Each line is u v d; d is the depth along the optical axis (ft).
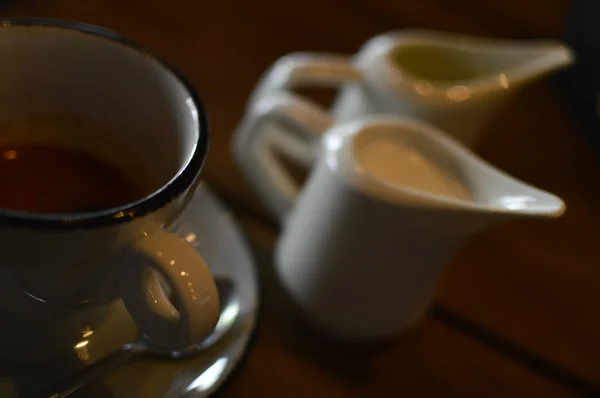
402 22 1.66
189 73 1.40
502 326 1.21
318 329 1.13
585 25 1.59
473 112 1.19
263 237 1.21
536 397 1.14
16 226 0.80
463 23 1.69
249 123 1.16
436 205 0.97
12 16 1.36
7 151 1.01
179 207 0.88
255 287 1.04
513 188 0.99
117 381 0.94
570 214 1.38
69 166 1.02
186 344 0.89
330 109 1.44
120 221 0.83
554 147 1.49
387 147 1.07
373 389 1.11
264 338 1.12
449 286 1.23
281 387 1.08
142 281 0.87
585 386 1.17
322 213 1.06
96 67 0.99
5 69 0.97
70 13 1.41
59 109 1.02
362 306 1.07
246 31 1.52
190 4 1.53
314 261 1.07
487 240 1.31
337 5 1.65
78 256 0.84
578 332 1.23
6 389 0.91
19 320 0.92
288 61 1.22
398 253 1.03
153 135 1.00
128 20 1.45
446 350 1.17
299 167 1.32
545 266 1.29
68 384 0.93
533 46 1.26
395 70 1.19
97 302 0.92
